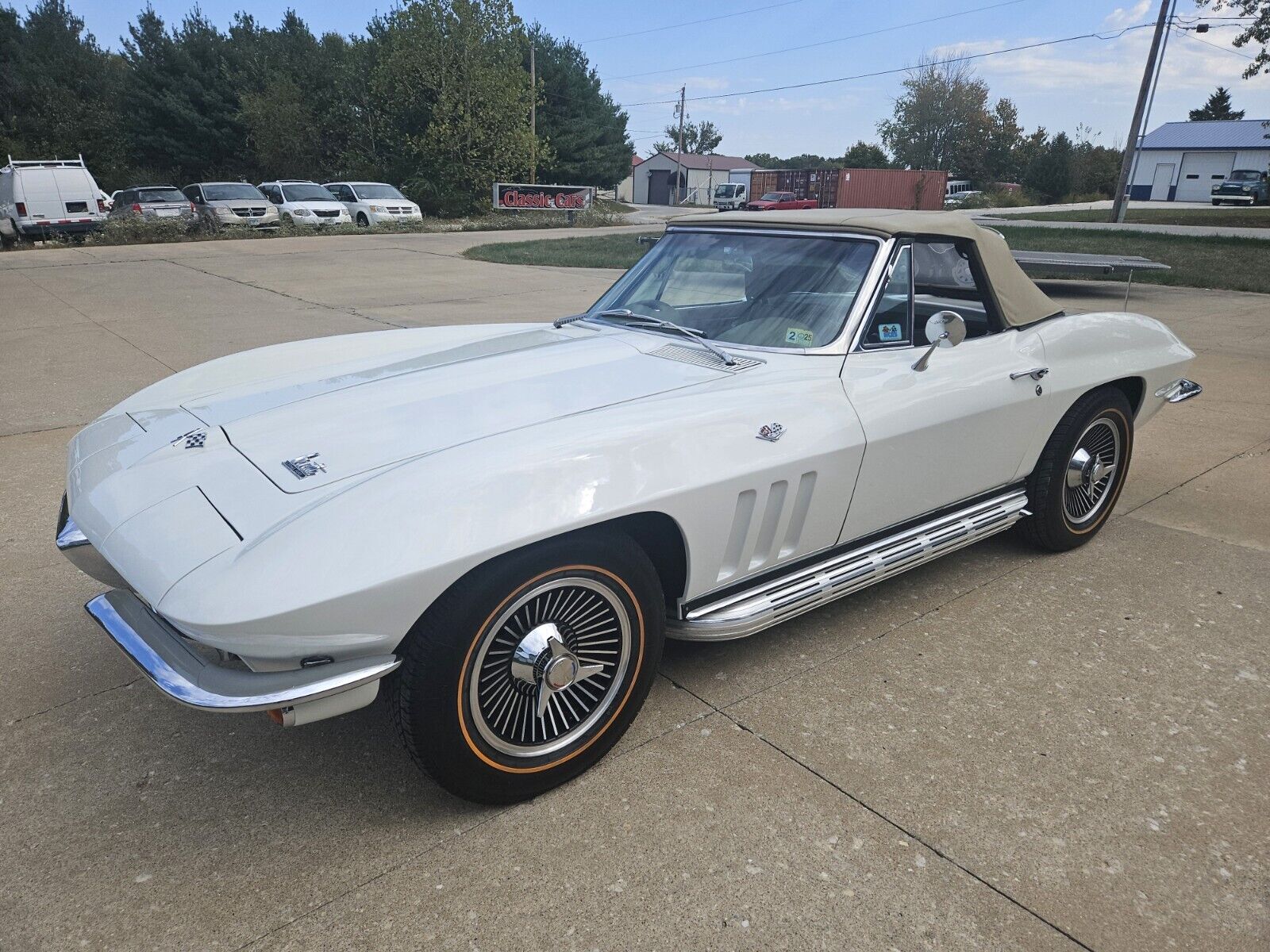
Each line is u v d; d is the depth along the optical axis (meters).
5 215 21.84
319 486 2.06
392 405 2.51
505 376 2.71
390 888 2.00
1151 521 4.28
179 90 42.25
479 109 33.56
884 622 3.26
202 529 2.01
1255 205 47.62
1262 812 2.25
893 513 2.99
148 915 1.93
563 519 2.06
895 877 2.03
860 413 2.73
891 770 2.41
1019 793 2.31
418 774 2.42
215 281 13.78
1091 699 2.75
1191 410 6.37
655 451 2.28
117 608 2.16
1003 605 3.39
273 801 2.30
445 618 1.98
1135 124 29.42
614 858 2.09
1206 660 2.99
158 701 2.77
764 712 2.69
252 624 1.77
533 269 15.62
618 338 3.10
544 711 2.22
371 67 37.88
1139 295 12.40
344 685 1.88
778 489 2.54
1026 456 3.46
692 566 2.44
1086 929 1.89
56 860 2.09
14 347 8.36
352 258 17.39
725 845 2.13
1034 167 60.12
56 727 2.62
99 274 14.68
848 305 2.91
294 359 3.26
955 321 2.79
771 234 3.23
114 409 2.97
